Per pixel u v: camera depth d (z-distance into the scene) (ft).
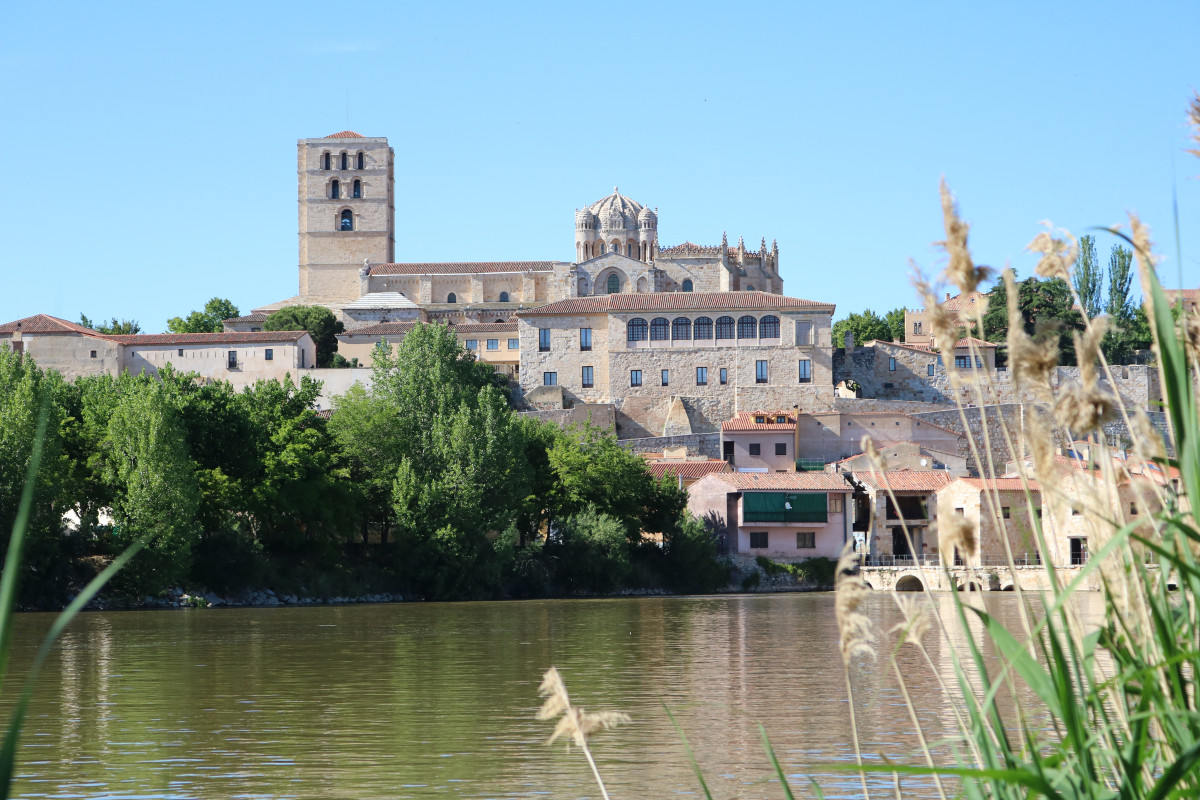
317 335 567.59
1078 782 23.77
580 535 306.35
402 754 79.82
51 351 480.23
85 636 174.70
